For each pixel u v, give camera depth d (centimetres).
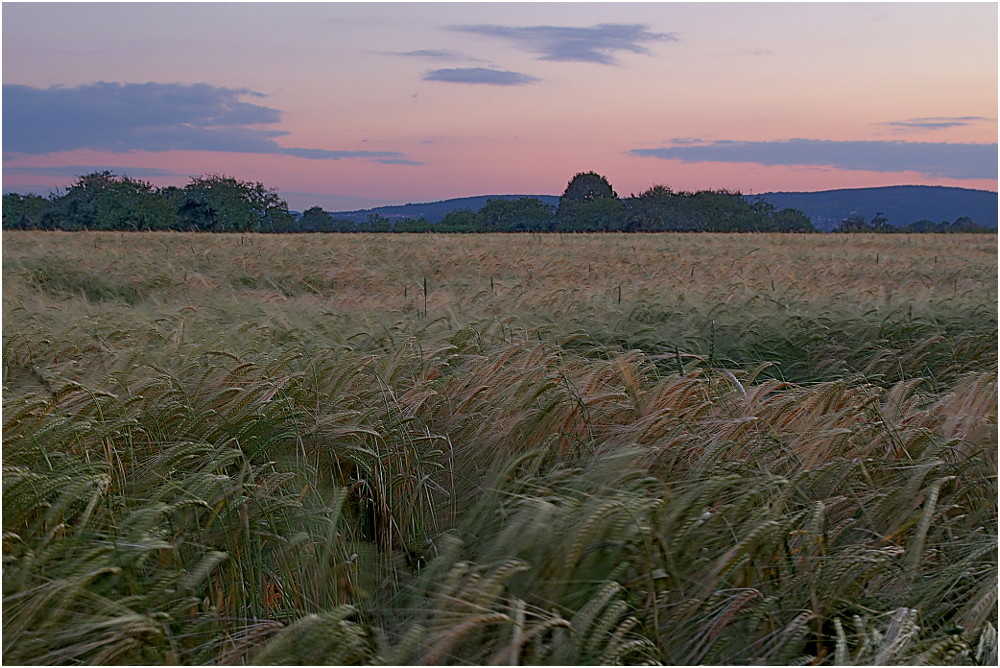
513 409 457
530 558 294
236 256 2259
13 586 268
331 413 470
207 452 395
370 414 452
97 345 601
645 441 414
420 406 492
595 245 3550
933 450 416
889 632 278
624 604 262
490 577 271
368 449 429
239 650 278
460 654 267
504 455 434
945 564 342
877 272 1847
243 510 335
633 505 288
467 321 862
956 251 3197
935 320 970
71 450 375
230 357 551
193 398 464
